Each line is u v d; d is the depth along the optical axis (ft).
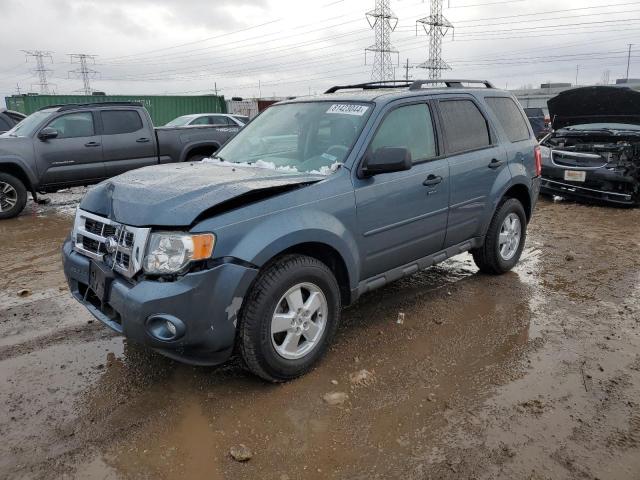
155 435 9.76
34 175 30.04
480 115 16.79
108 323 10.89
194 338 9.97
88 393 11.15
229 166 13.74
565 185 31.73
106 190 12.13
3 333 14.14
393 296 16.56
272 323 10.87
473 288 17.29
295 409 10.52
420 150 14.40
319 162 13.12
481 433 9.77
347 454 9.23
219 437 9.68
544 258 20.79
